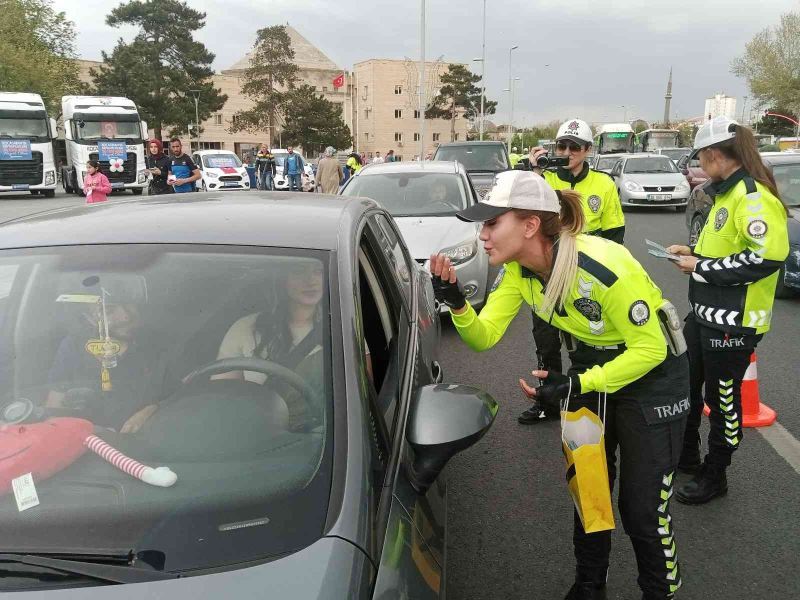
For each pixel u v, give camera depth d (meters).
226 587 1.40
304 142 77.00
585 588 2.69
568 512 3.60
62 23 53.44
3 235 2.33
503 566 3.13
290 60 78.00
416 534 1.75
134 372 1.94
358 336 1.97
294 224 2.34
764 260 3.11
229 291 2.05
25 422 1.83
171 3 70.62
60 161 34.38
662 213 18.81
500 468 4.10
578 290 2.24
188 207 2.53
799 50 52.47
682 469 3.90
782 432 4.52
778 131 66.69
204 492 1.64
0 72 43.25
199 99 73.56
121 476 1.70
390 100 102.56
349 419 1.77
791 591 2.94
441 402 2.04
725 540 3.31
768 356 6.16
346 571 1.44
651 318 2.23
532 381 5.58
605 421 2.57
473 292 6.78
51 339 2.02
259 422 1.80
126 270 2.12
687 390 2.46
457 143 17.75
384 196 7.84
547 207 2.19
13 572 1.46
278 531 1.53
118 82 69.75
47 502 1.64
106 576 1.43
